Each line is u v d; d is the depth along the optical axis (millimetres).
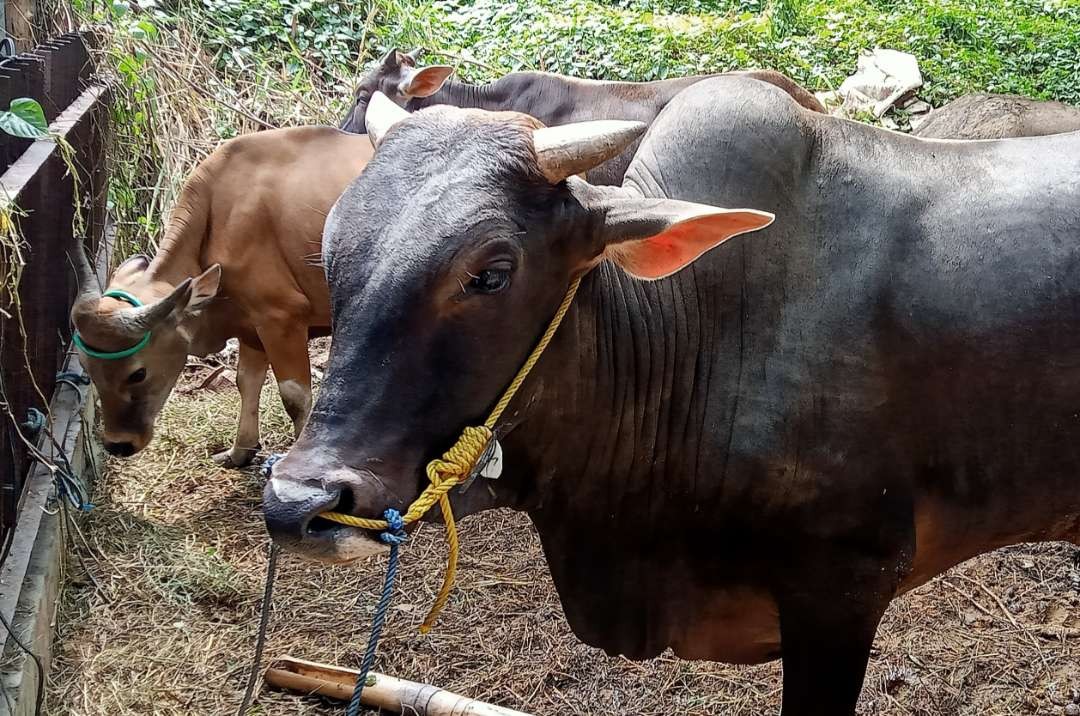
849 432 2689
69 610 4211
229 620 4285
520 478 2717
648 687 3902
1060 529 2971
